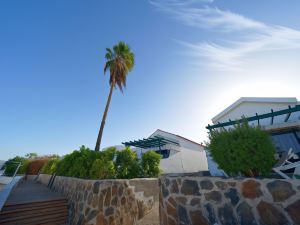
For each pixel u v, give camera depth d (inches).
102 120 619.8
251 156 145.6
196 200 144.2
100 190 248.4
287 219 95.1
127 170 331.9
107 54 746.2
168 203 173.3
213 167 366.9
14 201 279.9
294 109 247.8
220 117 427.8
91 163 347.9
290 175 170.7
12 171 987.3
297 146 290.5
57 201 307.9
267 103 332.2
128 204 270.8
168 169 649.6
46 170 681.6
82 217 245.3
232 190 123.6
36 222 257.3
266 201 105.8
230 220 118.5
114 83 703.1
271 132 309.7
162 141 652.1
